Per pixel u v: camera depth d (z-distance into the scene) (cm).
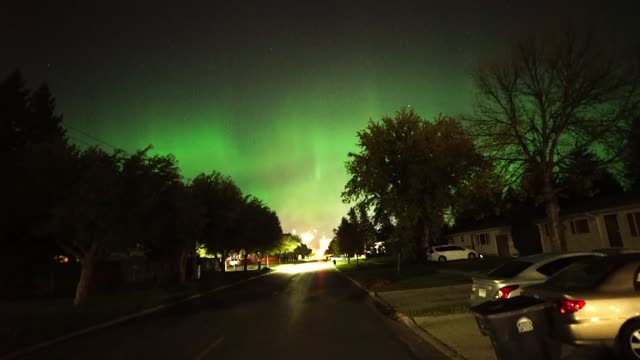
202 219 2908
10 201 1967
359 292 2333
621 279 685
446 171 3139
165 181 2314
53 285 2831
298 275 4381
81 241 1984
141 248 3522
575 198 3509
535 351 638
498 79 2159
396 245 3041
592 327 661
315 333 1177
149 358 966
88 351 1098
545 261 970
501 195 2306
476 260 3738
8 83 3956
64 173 1952
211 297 2472
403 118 3409
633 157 1977
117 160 2069
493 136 2152
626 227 2606
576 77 2011
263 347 1019
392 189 3375
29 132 4034
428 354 897
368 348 971
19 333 1395
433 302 1636
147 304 2094
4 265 2648
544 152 2112
